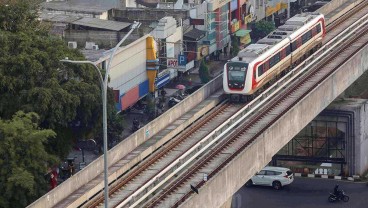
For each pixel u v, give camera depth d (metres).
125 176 125.12
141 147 132.88
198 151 131.50
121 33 195.75
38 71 139.88
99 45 194.25
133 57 182.88
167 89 198.50
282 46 167.75
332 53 175.25
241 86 154.38
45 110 136.50
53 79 139.00
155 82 189.62
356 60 164.62
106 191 101.69
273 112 148.75
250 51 159.88
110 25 197.50
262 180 152.00
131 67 182.38
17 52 142.75
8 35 144.00
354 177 157.12
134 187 122.50
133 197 116.00
